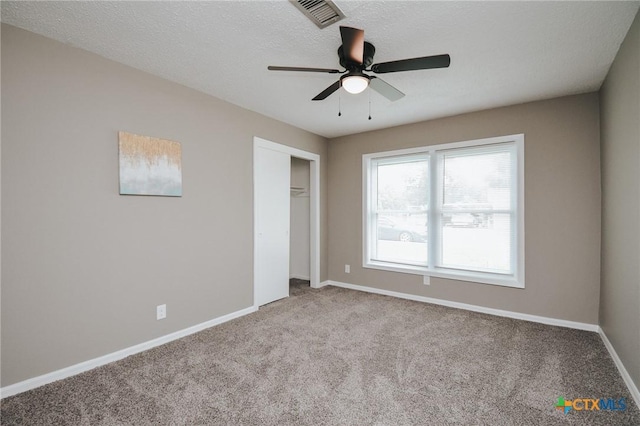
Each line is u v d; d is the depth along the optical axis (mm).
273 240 3873
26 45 1938
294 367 2229
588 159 2916
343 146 4617
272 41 2092
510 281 3277
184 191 2816
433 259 3814
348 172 4566
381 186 4332
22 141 1919
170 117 2709
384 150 4207
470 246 3594
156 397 1872
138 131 2488
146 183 2516
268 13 1787
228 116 3229
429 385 1998
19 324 1913
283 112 3553
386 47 2146
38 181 1981
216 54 2270
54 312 2049
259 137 3592
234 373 2148
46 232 2016
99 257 2264
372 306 3666
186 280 2836
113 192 2338
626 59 1973
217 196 3113
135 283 2473
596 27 1898
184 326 2816
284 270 4047
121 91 2387
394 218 4207
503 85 2777
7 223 1869
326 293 4266
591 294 2912
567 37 2010
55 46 2057
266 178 3758
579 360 2320
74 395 1891
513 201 3318
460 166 3646
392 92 2373
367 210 4387
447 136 3691
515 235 3295
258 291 3607
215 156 3096
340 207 4652
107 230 2307
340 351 2482
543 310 3127
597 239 2877
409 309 3553
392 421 1660
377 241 4387
